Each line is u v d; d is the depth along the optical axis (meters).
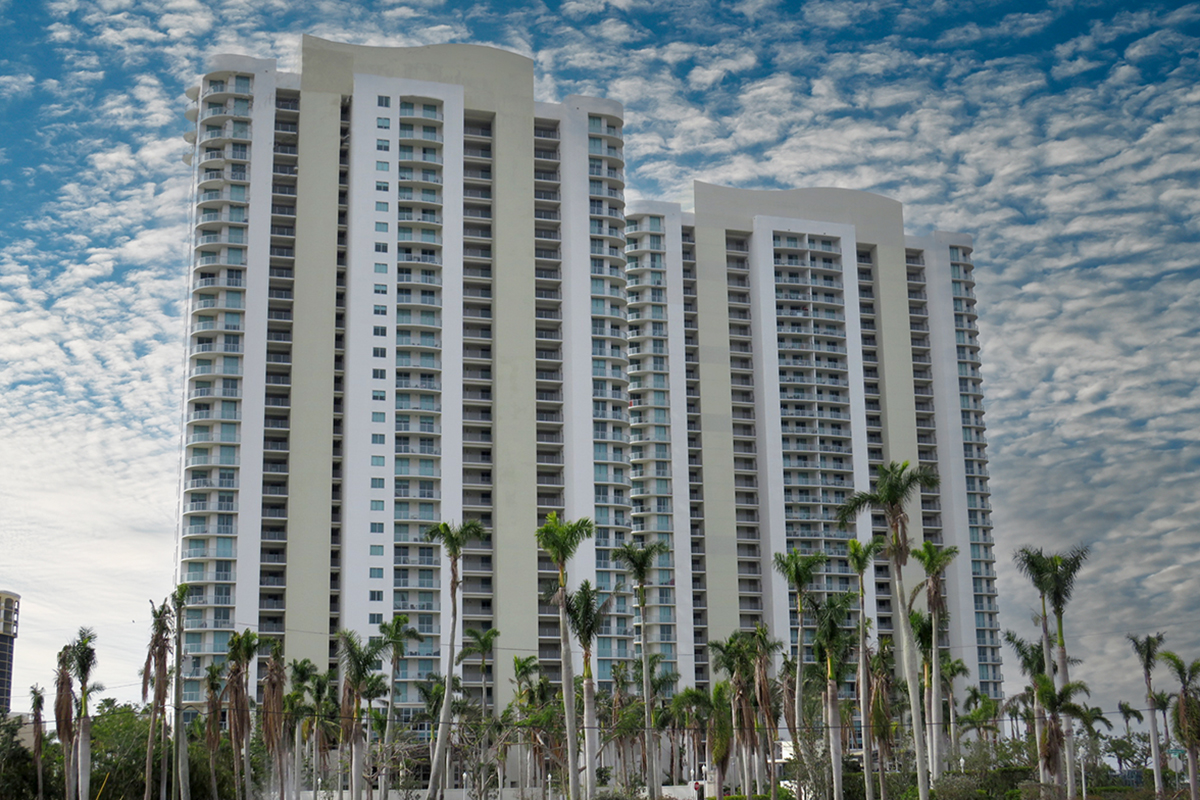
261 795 114.31
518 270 174.25
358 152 169.38
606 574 170.88
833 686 87.81
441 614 158.25
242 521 155.62
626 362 181.50
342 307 168.50
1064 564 93.75
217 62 169.75
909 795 90.38
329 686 128.88
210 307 162.12
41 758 99.06
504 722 126.44
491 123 181.25
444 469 162.75
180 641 90.12
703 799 110.50
